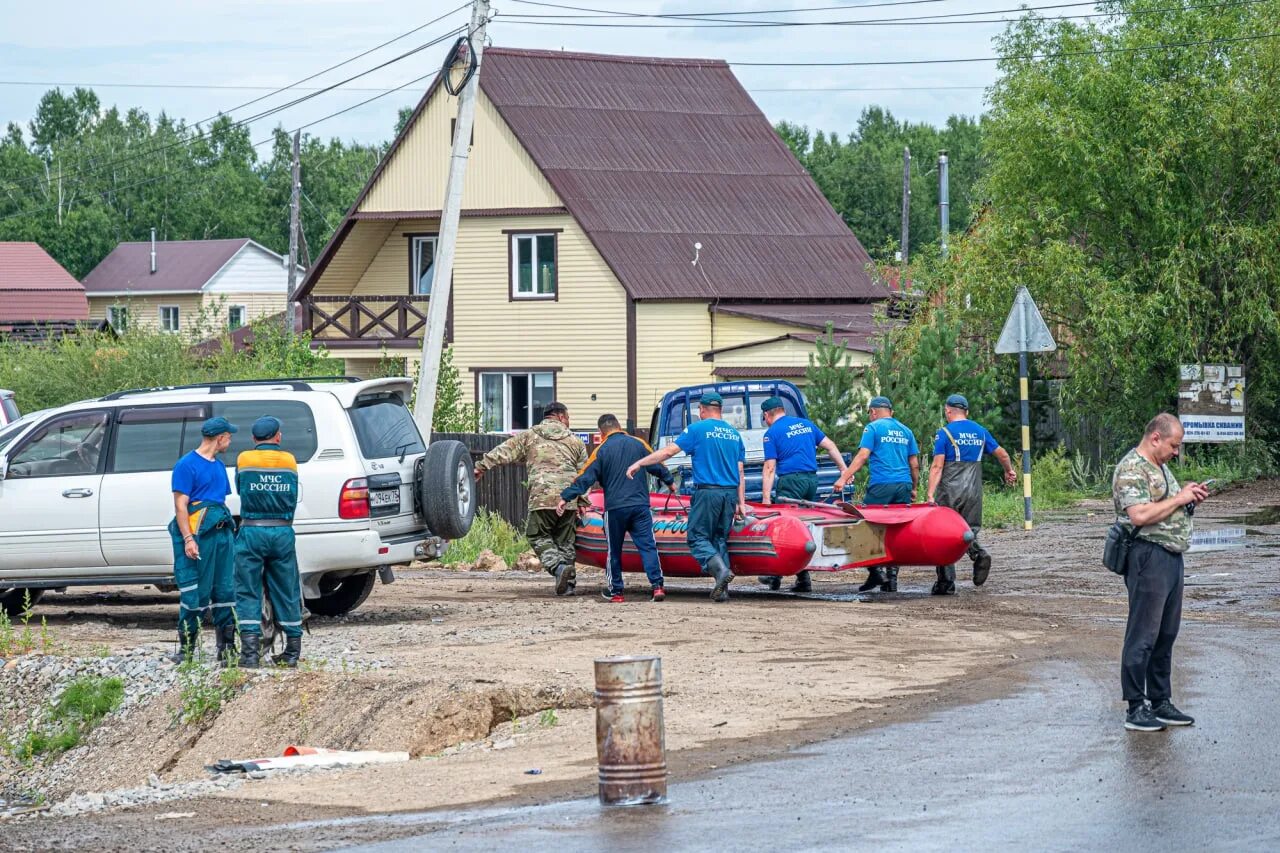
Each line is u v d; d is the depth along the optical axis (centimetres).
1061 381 8044
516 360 9025
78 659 3094
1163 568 2166
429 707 2534
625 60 9969
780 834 1675
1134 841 1606
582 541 4038
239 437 3491
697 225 9094
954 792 1844
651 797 1864
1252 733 2123
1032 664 2761
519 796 1958
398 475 3519
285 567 2931
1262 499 6506
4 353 7219
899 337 7700
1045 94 7638
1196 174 7456
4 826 2045
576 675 2706
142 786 2533
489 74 9244
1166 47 7456
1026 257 7556
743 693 2531
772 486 4397
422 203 9256
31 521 3538
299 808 1984
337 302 9488
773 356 8481
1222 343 7419
